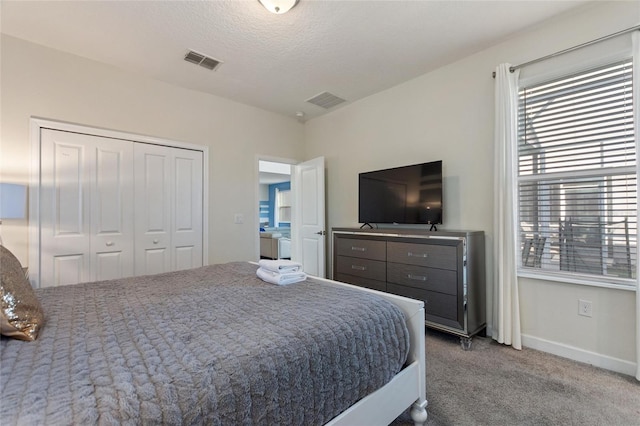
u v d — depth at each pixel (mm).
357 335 1195
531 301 2344
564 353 2180
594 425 1461
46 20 2174
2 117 2350
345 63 2822
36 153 2479
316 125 4375
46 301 1435
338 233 3342
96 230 2771
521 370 1991
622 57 2004
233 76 3074
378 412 1239
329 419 1062
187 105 3346
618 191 2029
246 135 3850
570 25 2178
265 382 892
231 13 2104
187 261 3330
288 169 6277
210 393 781
